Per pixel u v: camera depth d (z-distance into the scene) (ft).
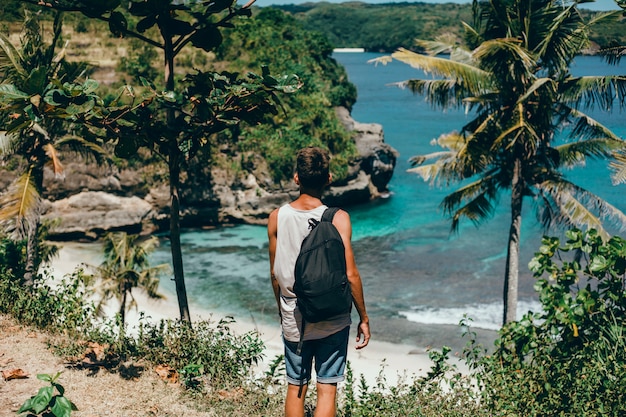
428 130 333.83
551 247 22.22
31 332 24.79
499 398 19.07
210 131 28.19
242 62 197.67
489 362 21.08
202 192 169.58
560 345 21.43
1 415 16.72
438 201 191.83
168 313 103.86
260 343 22.57
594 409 17.66
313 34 245.04
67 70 65.72
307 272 10.96
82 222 156.97
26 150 70.44
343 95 225.56
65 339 24.26
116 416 17.71
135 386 20.15
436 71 67.05
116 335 24.73
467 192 78.89
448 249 143.33
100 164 79.56
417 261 134.31
